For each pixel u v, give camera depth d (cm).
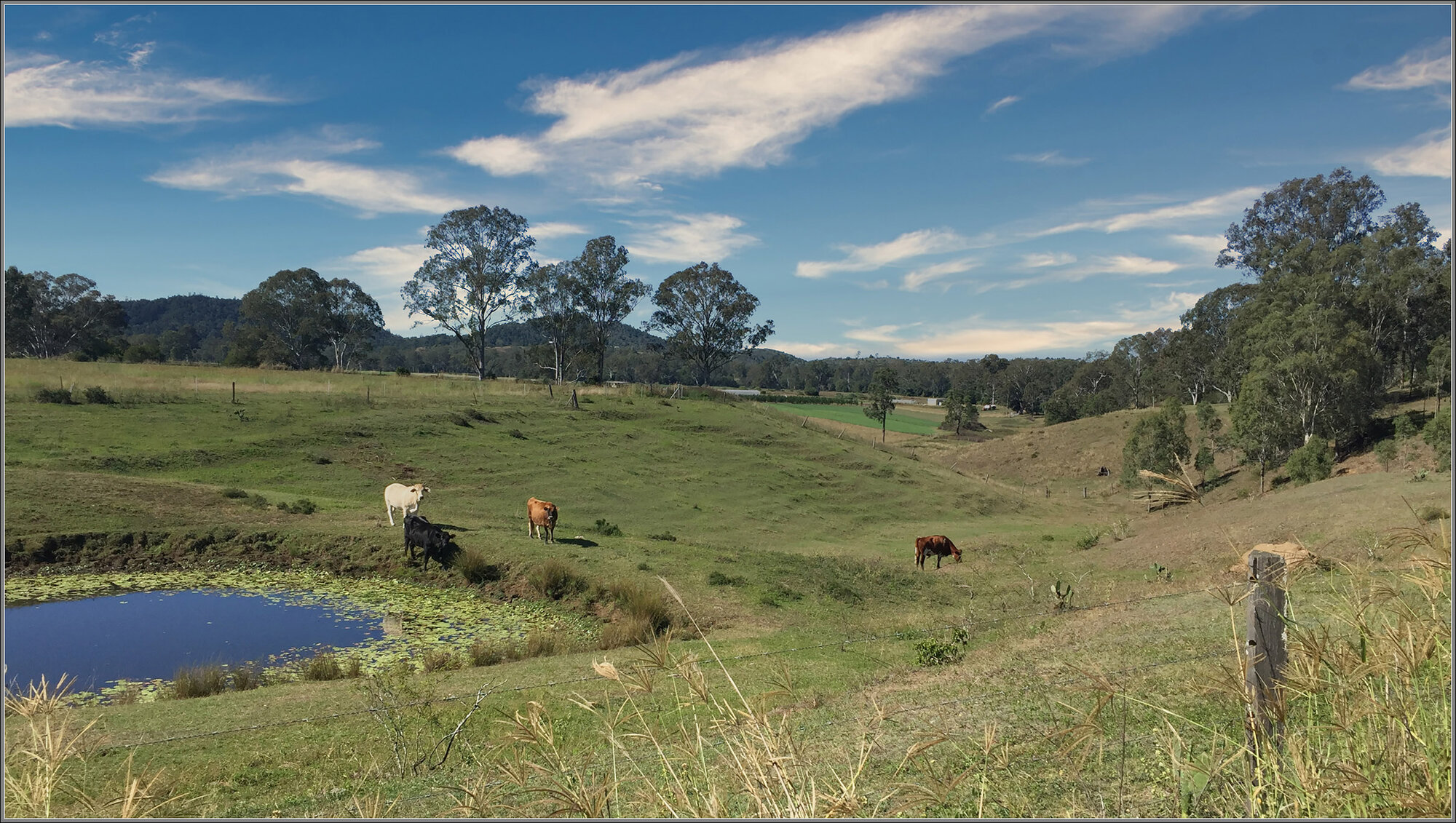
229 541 2411
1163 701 676
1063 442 8538
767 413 6862
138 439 3438
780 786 402
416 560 2338
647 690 384
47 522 2306
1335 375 5078
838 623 1970
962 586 2539
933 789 449
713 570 2345
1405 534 427
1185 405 9044
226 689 1376
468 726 1047
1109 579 2388
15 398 3719
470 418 4778
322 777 877
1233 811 411
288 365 9681
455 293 8044
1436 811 336
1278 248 6925
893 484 5306
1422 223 6725
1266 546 1277
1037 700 783
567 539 2691
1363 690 410
